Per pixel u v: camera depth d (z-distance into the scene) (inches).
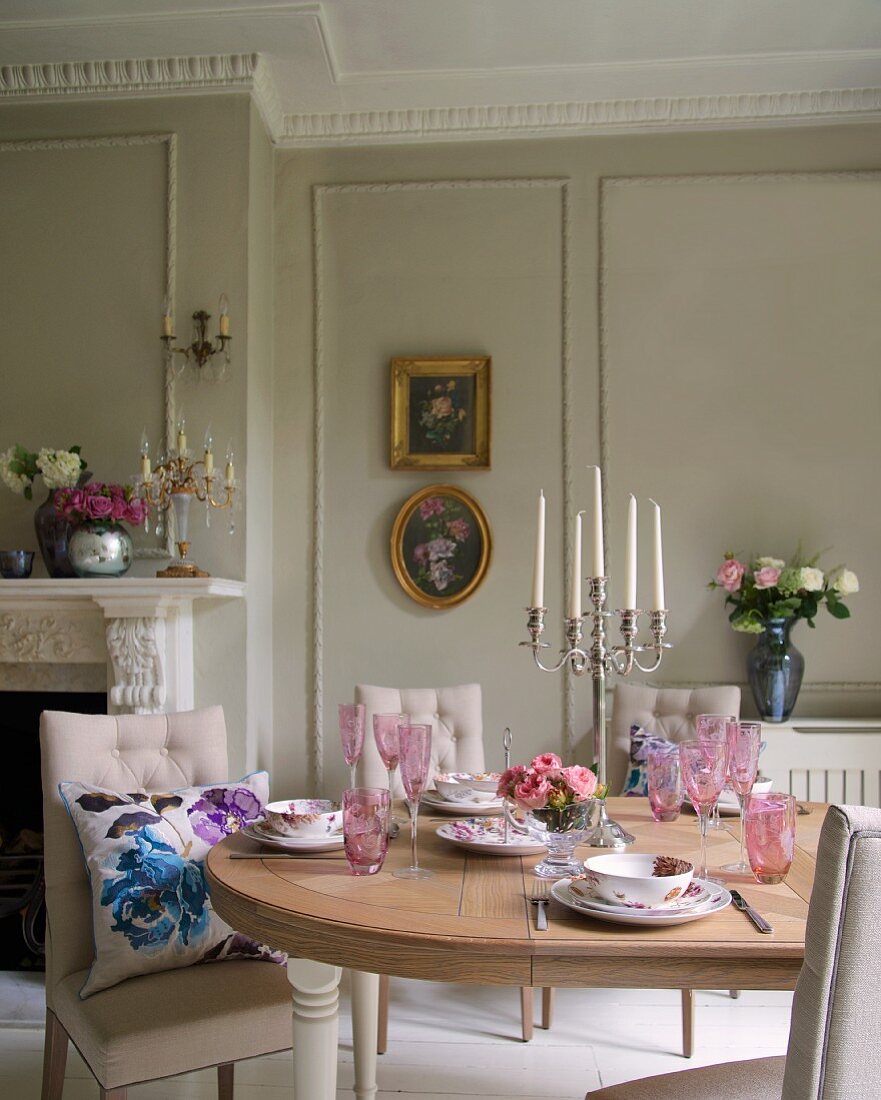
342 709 83.9
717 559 148.9
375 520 152.3
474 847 73.4
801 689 146.9
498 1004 120.4
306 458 153.3
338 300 154.5
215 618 138.5
